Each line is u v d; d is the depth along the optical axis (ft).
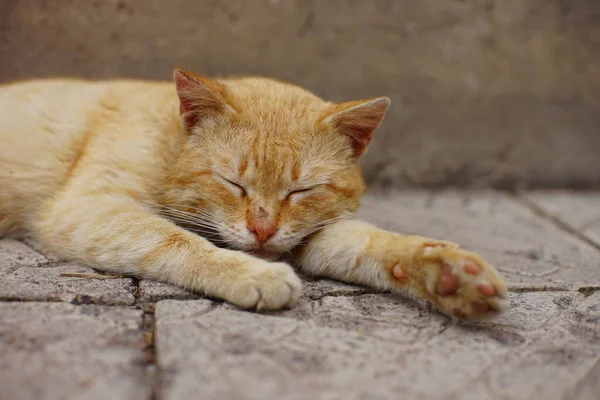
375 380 1.15
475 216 2.13
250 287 1.31
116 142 1.56
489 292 1.24
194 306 1.32
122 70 2.17
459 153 2.48
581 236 1.98
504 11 2.41
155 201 1.54
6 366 1.12
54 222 1.50
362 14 2.31
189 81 1.48
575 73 2.51
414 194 2.40
